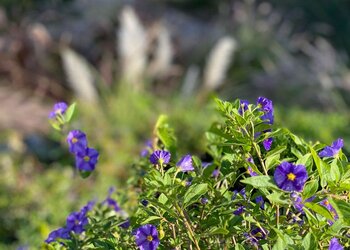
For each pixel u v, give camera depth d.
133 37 10.16
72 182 6.80
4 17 12.53
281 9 15.98
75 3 13.52
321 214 1.80
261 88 11.25
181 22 13.71
